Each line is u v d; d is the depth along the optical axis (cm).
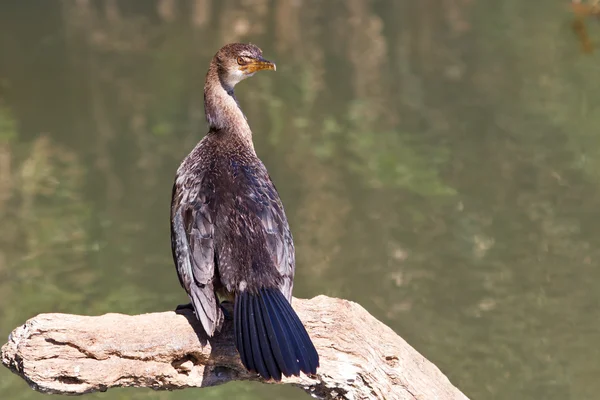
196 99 1852
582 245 1346
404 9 2262
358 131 1709
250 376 621
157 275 1304
